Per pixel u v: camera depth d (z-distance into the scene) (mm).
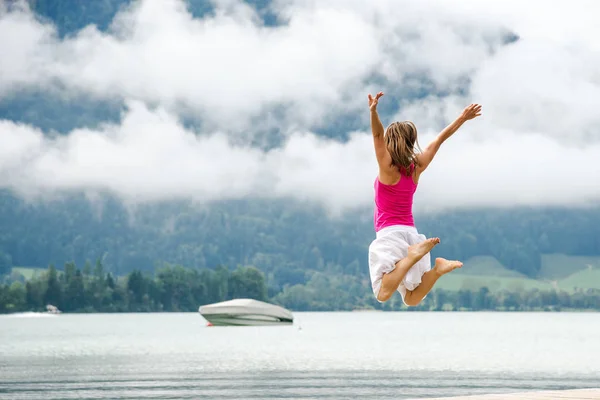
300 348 39750
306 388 18250
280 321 77188
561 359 30641
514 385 18906
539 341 50469
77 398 16109
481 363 28016
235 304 75938
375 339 53406
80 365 26953
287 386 18781
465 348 40562
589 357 31938
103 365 26953
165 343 45969
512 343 47156
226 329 73375
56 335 61469
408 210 7082
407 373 23109
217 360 29859
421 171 7082
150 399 15938
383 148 6926
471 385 18953
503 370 24359
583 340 51906
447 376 21938
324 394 16828
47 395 16703
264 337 55688
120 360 30031
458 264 6746
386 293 6840
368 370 24453
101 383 19594
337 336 58969
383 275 6934
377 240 7020
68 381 20203
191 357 31844
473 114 7184
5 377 21625
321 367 25906
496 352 36188
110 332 68125
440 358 31438
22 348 40812
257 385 19031
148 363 28172
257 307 76125
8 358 31641
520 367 25844
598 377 21422
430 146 7148
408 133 6969
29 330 75312
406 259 6770
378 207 7113
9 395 16719
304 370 24406
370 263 7051
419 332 71438
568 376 21875
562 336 60312
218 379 20844
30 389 18000
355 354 34500
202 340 50125
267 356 32781
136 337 55812
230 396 16453
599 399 8117
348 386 18750
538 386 18625
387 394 16766
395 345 43969
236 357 31969
